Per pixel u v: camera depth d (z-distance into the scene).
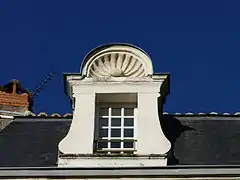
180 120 14.93
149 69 13.62
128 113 13.68
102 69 13.70
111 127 13.47
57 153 13.51
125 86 13.45
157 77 13.51
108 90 13.42
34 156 13.42
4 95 17.45
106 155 12.54
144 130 12.88
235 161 12.96
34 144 13.95
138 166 12.25
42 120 15.10
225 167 12.20
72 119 13.66
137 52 13.78
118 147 13.18
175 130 14.39
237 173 12.14
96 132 13.26
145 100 13.29
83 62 13.62
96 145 12.98
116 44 13.84
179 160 13.03
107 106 13.70
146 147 12.65
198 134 14.20
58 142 14.01
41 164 13.02
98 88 13.45
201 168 12.20
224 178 12.12
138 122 13.00
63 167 12.32
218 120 14.97
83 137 12.83
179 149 13.53
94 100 13.33
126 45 13.80
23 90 18.25
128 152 12.78
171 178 12.13
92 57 13.70
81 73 13.54
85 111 13.17
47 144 13.94
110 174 12.16
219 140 13.90
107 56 13.78
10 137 14.33
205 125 14.72
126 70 13.68
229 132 14.31
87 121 13.05
